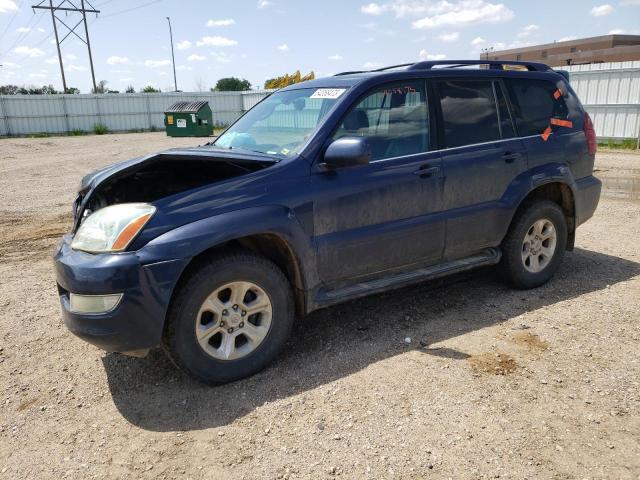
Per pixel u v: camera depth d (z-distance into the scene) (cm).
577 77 1786
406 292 481
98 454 278
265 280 337
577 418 290
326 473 255
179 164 367
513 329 399
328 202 354
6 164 1730
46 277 569
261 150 385
